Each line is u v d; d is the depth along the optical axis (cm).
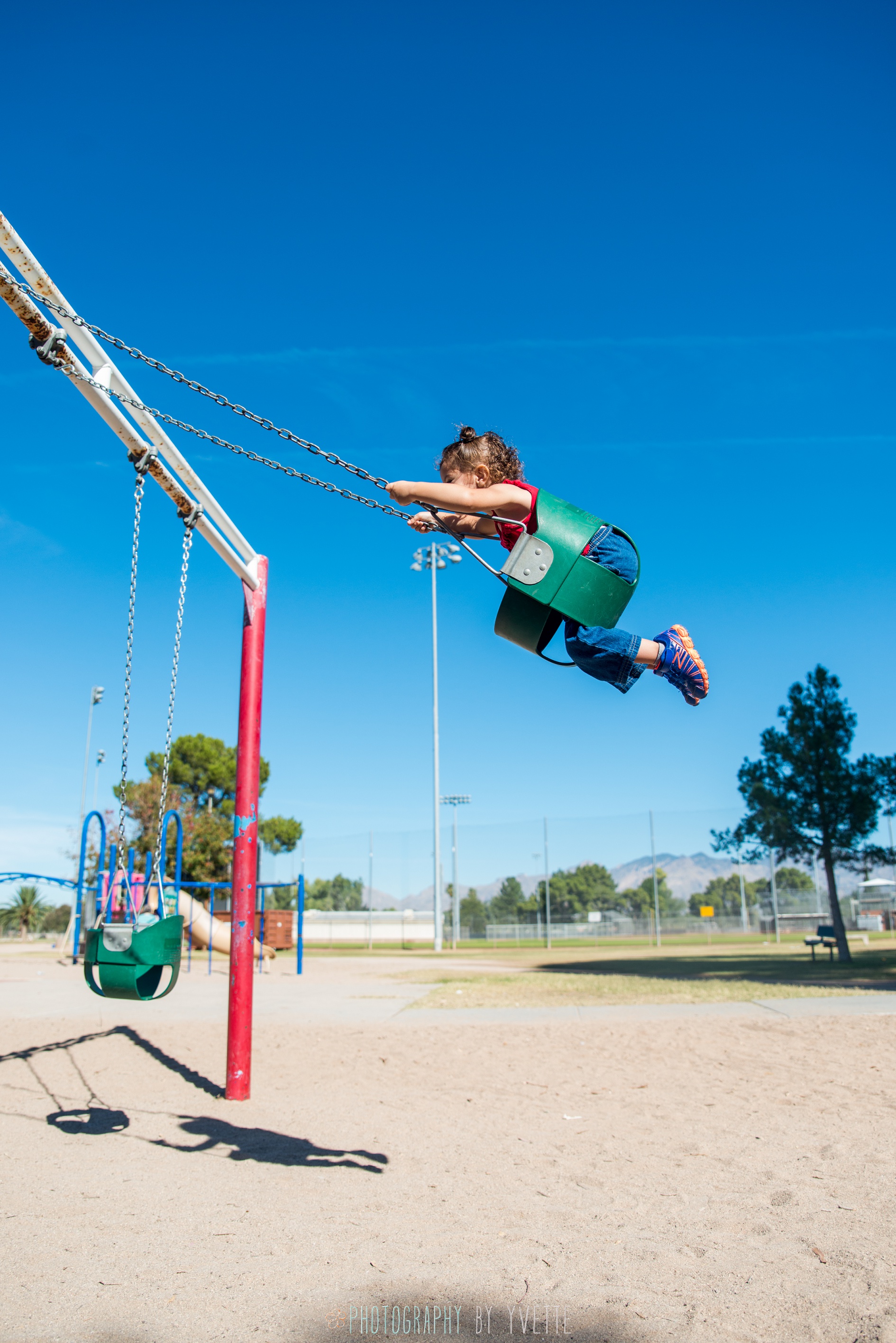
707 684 274
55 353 353
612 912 3061
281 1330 238
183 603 429
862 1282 265
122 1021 953
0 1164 420
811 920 2914
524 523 271
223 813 3784
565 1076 634
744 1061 671
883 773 1958
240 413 298
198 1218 337
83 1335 237
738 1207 341
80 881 1708
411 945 3362
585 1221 329
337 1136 473
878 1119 481
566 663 282
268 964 2108
